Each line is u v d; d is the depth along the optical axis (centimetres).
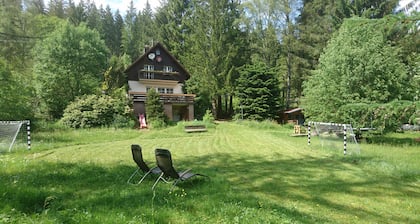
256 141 1435
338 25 2700
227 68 3195
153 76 3238
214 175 633
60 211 326
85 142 1340
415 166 764
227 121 3103
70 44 2662
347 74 1462
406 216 410
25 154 951
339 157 927
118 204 389
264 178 633
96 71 2872
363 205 455
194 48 3300
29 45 2825
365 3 2617
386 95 1374
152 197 425
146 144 1314
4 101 1597
